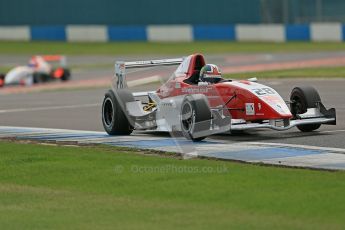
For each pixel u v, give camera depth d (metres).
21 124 67.62
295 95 53.22
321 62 129.62
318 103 52.47
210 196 35.19
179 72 55.19
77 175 40.97
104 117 57.06
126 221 31.45
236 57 154.25
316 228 29.39
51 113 76.25
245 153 45.97
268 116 49.34
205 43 191.75
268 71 115.00
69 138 55.88
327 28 185.25
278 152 46.06
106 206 34.19
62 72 131.75
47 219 32.25
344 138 50.81
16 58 177.00
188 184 37.69
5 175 41.94
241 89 50.81
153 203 34.38
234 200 34.28
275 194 35.00
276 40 191.50
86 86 115.19
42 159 45.97
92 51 185.00
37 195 36.88
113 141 52.91
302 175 38.84
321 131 54.31
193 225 30.42
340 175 38.72
